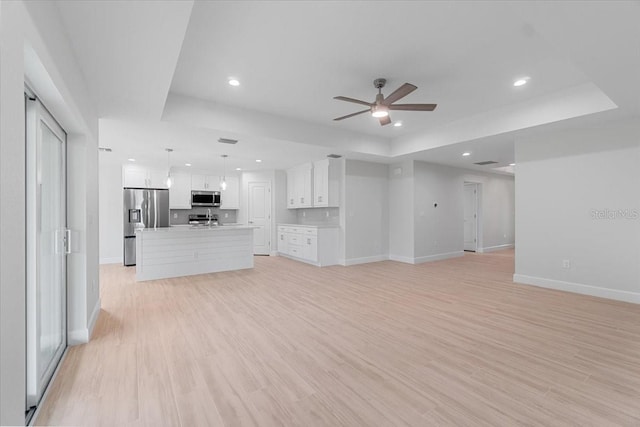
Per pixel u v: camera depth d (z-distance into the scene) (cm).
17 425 99
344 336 261
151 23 177
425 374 199
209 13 216
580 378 193
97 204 318
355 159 626
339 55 276
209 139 439
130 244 620
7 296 93
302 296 387
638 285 353
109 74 237
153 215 650
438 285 445
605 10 173
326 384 188
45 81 160
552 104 365
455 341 250
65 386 185
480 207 818
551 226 422
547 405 166
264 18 223
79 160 256
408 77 320
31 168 172
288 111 422
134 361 217
